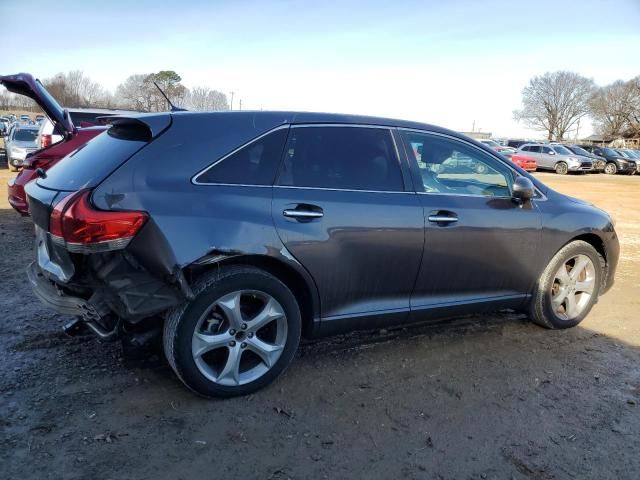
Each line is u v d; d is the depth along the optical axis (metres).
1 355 3.72
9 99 92.56
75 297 3.12
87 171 3.16
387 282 3.76
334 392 3.49
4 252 6.46
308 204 3.41
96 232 2.83
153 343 3.68
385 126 3.89
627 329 4.88
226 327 3.28
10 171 16.95
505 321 4.93
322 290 3.53
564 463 2.87
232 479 2.63
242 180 3.29
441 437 3.05
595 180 27.88
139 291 2.96
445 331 4.60
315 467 2.75
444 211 3.89
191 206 3.07
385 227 3.63
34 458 2.68
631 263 7.65
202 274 3.17
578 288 4.77
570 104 91.06
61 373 3.53
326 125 3.65
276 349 3.43
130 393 3.33
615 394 3.63
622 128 87.50
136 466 2.68
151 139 3.18
